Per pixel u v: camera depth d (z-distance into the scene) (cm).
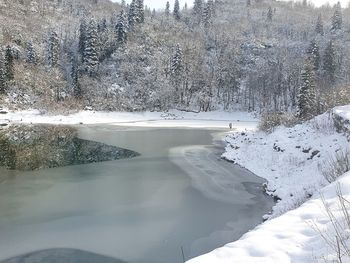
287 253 639
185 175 2623
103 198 2075
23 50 8956
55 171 2686
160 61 9525
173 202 2034
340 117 2345
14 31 9581
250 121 7825
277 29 14025
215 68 9756
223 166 2938
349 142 2045
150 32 10631
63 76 8588
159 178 2533
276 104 8838
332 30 13238
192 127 6175
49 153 3347
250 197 2133
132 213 1858
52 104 7319
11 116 6438
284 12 17950
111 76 9031
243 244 690
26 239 1538
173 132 5338
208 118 8206
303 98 4272
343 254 568
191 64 9556
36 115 6706
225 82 9444
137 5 11056
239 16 16262
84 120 6719
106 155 3328
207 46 11112
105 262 1356
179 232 1639
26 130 4972
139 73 9156
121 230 1650
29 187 2258
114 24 10831
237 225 1722
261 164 2780
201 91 9225
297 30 13700
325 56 8662
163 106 8531
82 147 3725
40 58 8831
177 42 10281
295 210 820
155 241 1545
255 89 9188
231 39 11488
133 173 2659
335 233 658
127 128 5741
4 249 1445
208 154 3484
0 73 7269
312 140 2552
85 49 9075
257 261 623
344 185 897
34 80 7938
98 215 1820
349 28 13012
